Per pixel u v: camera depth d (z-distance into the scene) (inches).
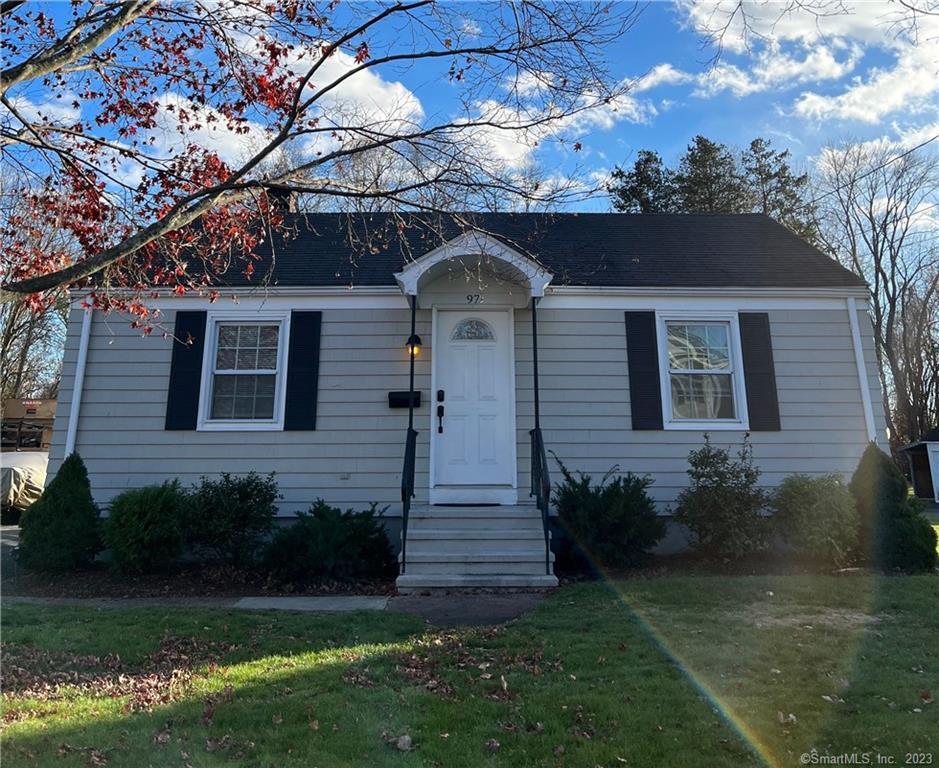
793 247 436.8
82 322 370.0
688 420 368.2
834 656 180.7
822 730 134.2
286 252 412.2
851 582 269.9
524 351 371.6
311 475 357.1
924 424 1227.9
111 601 272.4
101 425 360.2
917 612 225.3
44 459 731.4
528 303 372.2
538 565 289.9
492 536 300.0
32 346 1245.1
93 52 233.1
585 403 367.6
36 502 330.6
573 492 320.2
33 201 270.1
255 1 220.1
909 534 302.8
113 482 354.0
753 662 176.6
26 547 315.3
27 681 171.8
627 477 327.6
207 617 234.7
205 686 164.2
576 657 183.2
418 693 157.3
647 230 466.3
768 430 366.9
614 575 302.5
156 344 370.0
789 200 1211.9
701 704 148.1
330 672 173.5
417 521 311.3
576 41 197.5
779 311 383.9
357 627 221.1
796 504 310.3
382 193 209.2
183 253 329.7
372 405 365.4
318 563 294.8
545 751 126.3
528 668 175.9
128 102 252.8
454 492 351.9
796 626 210.7
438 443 358.0
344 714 144.4
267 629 219.5
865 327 382.9
